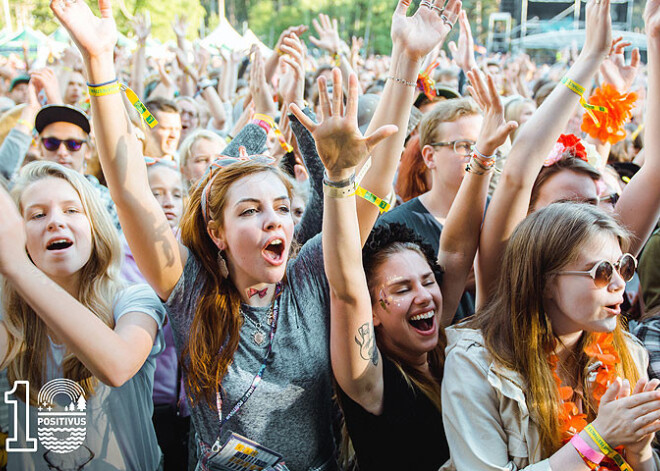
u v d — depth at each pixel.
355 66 4.88
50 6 1.68
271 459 1.84
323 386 1.92
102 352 1.79
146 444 2.14
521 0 25.97
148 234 1.81
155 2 21.91
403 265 2.04
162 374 2.88
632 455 1.69
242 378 1.82
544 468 1.63
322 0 32.12
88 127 3.72
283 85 3.28
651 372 2.07
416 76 2.01
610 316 1.78
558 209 1.85
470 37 3.33
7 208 1.73
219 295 1.87
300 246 2.19
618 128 2.58
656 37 2.27
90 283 2.09
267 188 1.85
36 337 2.00
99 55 1.72
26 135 3.53
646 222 2.35
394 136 2.00
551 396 1.75
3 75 7.65
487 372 1.77
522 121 4.96
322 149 1.62
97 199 2.14
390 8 32.31
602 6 2.14
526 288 1.82
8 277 1.73
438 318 2.07
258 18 33.16
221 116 5.55
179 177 3.52
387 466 1.94
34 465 1.99
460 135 2.87
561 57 13.20
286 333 1.89
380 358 1.93
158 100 4.35
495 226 2.15
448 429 1.78
